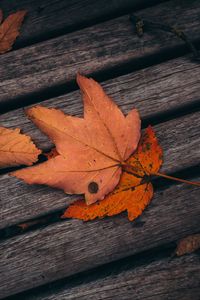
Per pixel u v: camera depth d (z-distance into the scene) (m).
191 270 0.82
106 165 0.78
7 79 0.83
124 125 0.78
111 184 0.78
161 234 0.82
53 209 0.82
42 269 0.82
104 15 0.85
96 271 0.84
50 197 0.82
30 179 0.77
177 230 0.83
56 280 0.84
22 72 0.84
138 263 0.83
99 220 0.82
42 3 0.85
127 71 0.85
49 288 0.83
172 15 0.85
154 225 0.82
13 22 0.83
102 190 0.78
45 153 0.82
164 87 0.84
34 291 0.83
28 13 0.85
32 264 0.82
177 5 0.85
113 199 0.79
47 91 0.84
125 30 0.84
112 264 0.84
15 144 0.80
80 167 0.77
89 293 0.82
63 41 0.84
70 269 0.82
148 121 0.85
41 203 0.82
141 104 0.83
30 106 0.83
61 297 0.82
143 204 0.79
